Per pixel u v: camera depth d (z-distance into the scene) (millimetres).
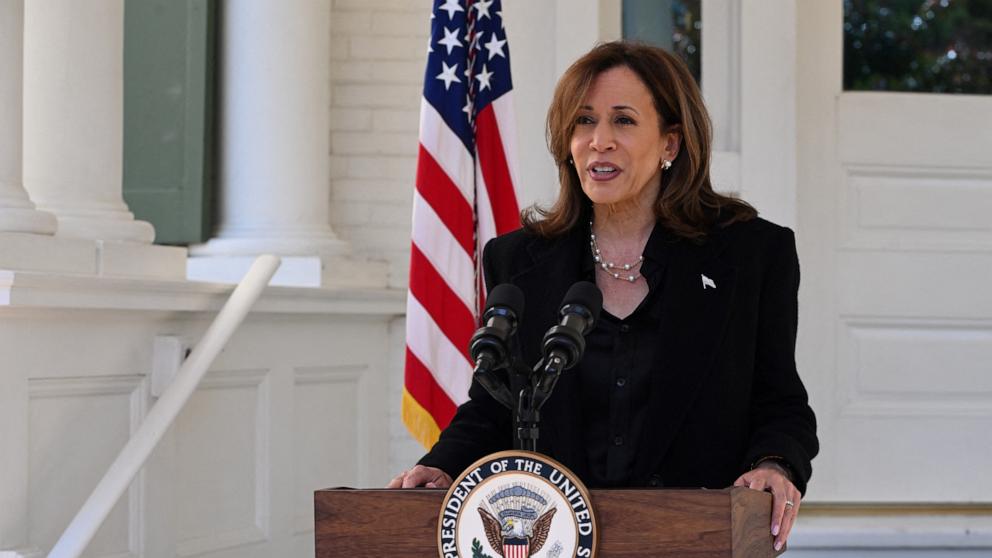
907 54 7930
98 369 5668
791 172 7559
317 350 7340
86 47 6195
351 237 8055
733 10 7734
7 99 5449
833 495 7742
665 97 3863
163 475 6078
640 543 2945
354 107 8047
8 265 5285
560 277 3928
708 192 4004
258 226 7633
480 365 3012
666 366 3732
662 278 3861
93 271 5766
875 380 7770
